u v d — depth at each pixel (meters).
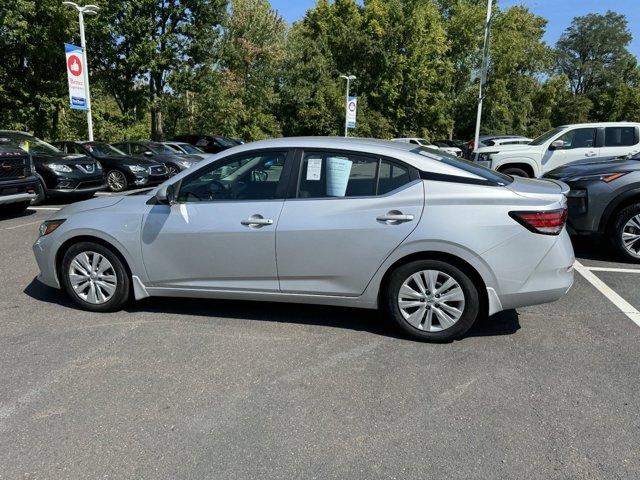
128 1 25.45
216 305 4.84
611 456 2.63
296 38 40.34
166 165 17.33
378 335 4.16
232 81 35.16
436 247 3.79
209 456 2.64
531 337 4.14
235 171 4.24
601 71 73.75
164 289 4.44
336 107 37.59
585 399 3.19
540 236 3.75
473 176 3.93
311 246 4.00
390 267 3.95
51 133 25.42
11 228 8.44
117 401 3.15
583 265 6.39
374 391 3.29
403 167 3.95
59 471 2.52
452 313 3.93
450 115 43.50
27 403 3.13
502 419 2.97
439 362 3.69
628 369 3.59
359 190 3.99
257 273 4.18
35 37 21.48
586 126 11.27
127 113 28.86
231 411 3.05
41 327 4.29
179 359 3.72
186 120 34.69
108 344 3.96
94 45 26.09
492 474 2.50
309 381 3.41
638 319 4.55
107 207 4.54
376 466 2.56
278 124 38.69
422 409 3.08
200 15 27.31
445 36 40.78
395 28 38.62
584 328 4.34
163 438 2.79
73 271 4.62
